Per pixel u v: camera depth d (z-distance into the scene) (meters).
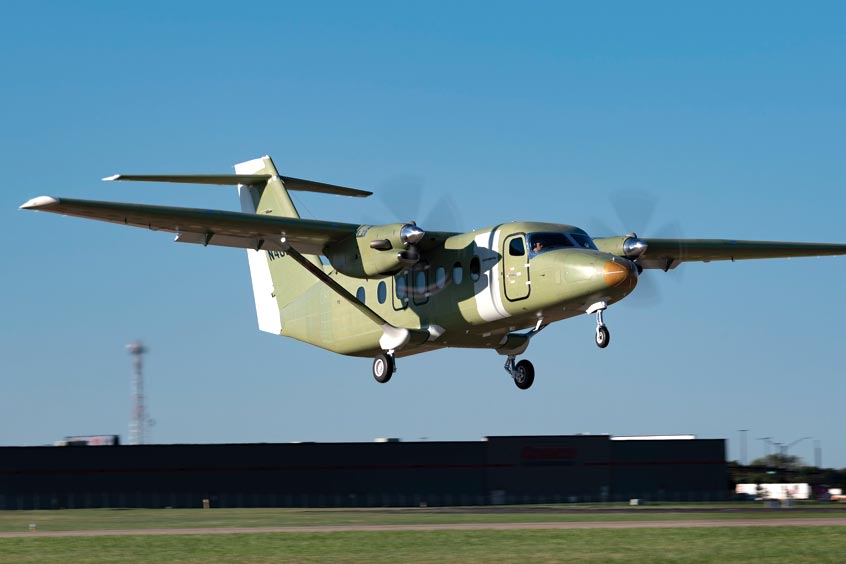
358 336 74.06
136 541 47.31
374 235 66.25
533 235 63.41
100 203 61.81
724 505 93.25
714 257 80.31
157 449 110.31
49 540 48.34
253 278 85.69
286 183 80.06
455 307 66.56
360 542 45.66
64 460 107.44
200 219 64.62
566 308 62.59
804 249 80.94
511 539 46.00
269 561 39.44
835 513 66.06
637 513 69.50
